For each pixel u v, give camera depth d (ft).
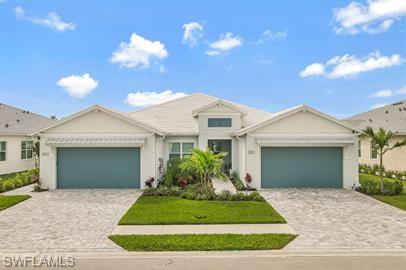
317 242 33.76
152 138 67.82
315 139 67.15
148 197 57.62
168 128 82.69
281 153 68.49
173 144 82.69
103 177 67.87
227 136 80.89
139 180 67.92
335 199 56.44
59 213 46.57
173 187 63.41
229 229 38.32
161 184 71.46
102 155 67.92
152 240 33.88
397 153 90.02
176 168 72.43
